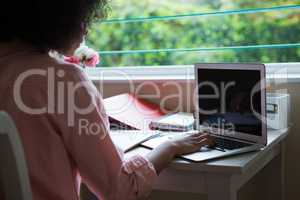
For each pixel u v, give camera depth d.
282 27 1.81
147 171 1.11
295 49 1.78
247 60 1.85
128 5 2.10
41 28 1.05
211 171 1.19
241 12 1.78
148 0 2.07
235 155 1.27
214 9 1.93
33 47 1.07
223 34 1.92
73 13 1.06
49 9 1.03
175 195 1.93
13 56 1.05
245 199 1.82
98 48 2.17
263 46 1.81
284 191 1.74
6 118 0.89
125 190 1.06
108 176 1.04
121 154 1.12
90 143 1.03
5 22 1.04
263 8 1.76
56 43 1.07
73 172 1.07
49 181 1.01
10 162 0.90
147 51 1.99
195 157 1.23
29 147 1.00
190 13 1.91
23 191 0.92
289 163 1.73
